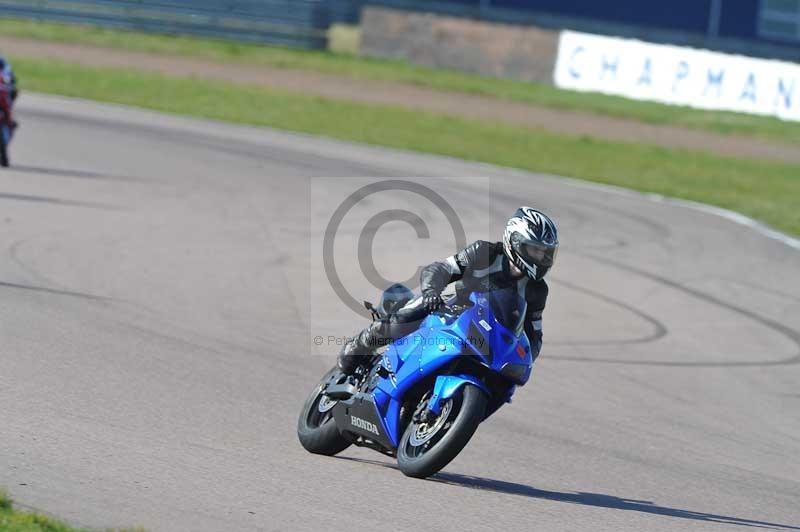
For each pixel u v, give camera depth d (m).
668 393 34.81
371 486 21.86
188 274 41.69
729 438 30.77
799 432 32.47
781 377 38.47
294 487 21.08
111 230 47.19
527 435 28.25
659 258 55.22
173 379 28.41
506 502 21.89
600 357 38.25
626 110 110.81
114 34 121.25
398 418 22.59
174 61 111.81
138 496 19.19
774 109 110.38
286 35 126.00
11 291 35.44
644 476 25.80
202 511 18.81
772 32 148.75
